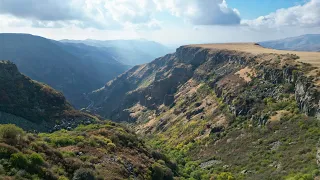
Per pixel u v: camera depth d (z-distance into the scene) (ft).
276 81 220.02
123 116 549.95
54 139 116.16
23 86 265.95
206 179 147.54
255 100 218.18
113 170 95.14
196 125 270.67
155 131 353.31
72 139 119.34
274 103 197.77
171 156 205.98
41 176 70.03
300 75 186.09
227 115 237.25
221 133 214.48
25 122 222.48
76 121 246.47
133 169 105.60
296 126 154.61
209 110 284.00
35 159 73.82
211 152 195.62
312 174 96.12
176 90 478.59
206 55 481.87
